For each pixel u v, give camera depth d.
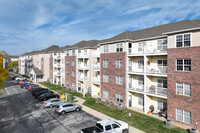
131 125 16.22
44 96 26.67
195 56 14.16
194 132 13.54
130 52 22.05
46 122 17.12
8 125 16.34
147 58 19.53
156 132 14.59
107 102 24.02
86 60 32.75
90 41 34.03
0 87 19.62
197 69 14.02
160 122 16.78
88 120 17.64
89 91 31.75
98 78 30.22
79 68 32.66
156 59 19.59
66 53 38.47
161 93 18.34
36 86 37.34
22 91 35.72
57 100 23.84
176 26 18.66
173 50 15.94
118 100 23.19
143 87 21.12
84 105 23.84
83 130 12.57
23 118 18.41
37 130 15.12
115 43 23.47
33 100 27.19
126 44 21.56
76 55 34.12
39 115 19.42
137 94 22.41
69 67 37.16
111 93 24.42
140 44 21.75
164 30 19.55
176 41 15.72
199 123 13.88
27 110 21.47
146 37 20.53
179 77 15.48
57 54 45.38
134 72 20.61
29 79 57.41
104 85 25.88
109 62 24.61
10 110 21.47
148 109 19.78
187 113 14.96
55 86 41.44
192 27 14.39
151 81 20.23
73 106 20.69
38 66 54.28
